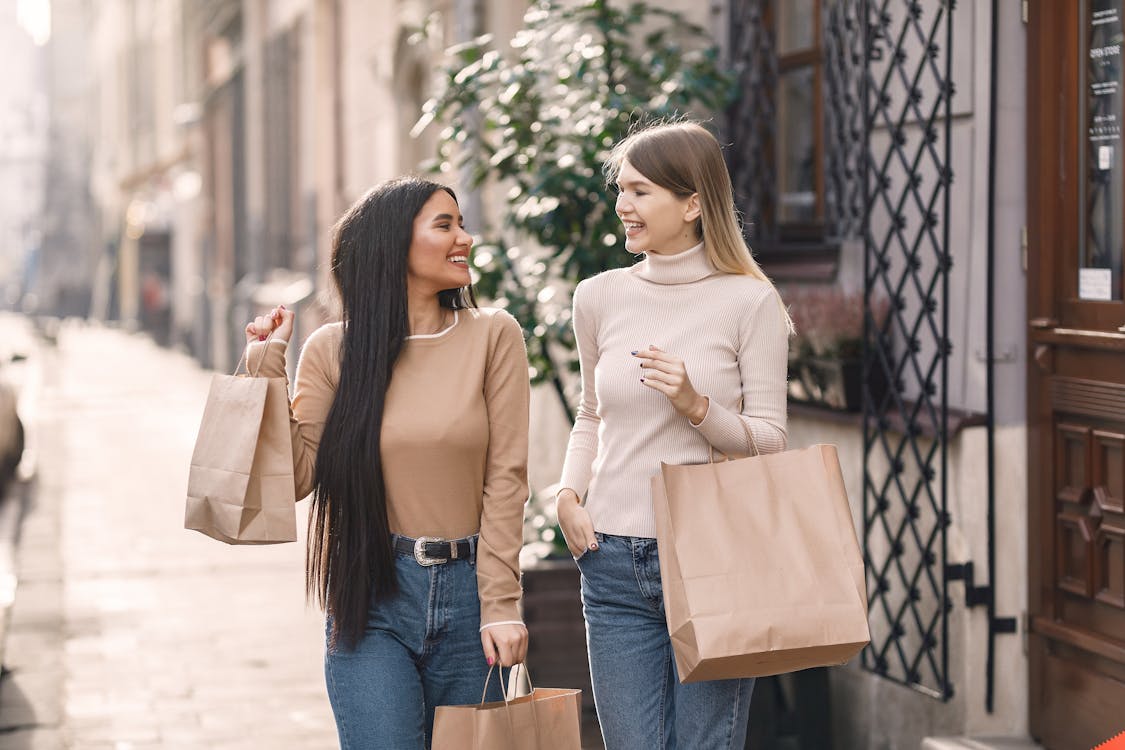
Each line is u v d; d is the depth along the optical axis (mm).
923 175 5922
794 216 7469
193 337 35938
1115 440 4934
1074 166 5160
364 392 3799
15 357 16547
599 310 4000
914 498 5824
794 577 3594
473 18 10273
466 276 3877
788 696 6199
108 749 6438
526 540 7520
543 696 3717
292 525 3762
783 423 3828
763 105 7695
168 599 9523
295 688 7441
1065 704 5258
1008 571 5512
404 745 3807
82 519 12773
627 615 3939
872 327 6184
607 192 7086
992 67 5383
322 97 20984
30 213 95438
